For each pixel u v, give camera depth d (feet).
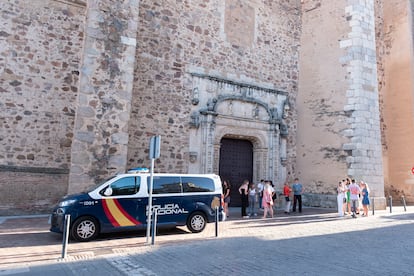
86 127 30.30
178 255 18.16
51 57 34.19
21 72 32.60
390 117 59.16
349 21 47.60
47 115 33.45
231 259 17.31
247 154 45.75
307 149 49.11
